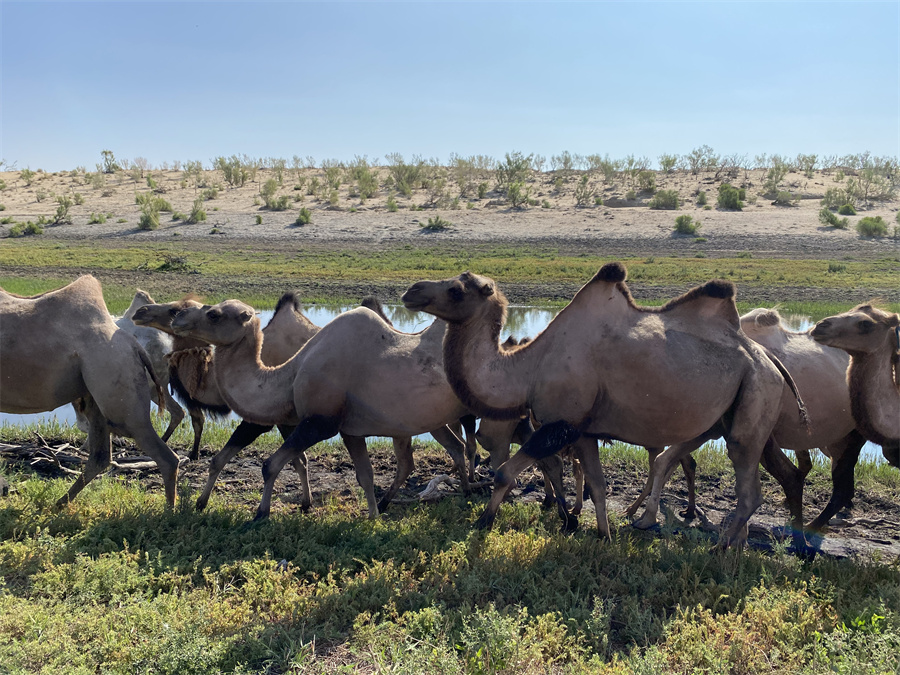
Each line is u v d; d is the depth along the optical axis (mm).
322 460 9844
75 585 5352
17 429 10227
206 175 71750
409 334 7586
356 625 4887
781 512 8430
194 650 4469
